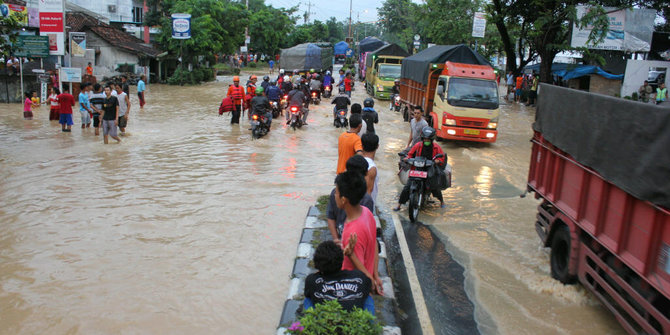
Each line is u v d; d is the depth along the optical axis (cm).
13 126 1612
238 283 542
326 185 951
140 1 5078
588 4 2020
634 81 2234
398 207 840
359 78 5088
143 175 1004
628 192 412
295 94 1652
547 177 627
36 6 3116
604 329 474
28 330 445
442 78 1564
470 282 569
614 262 453
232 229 704
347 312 349
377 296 480
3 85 2241
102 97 1454
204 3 3944
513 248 677
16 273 557
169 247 636
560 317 495
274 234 688
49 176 983
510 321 485
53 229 693
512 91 3088
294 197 866
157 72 3862
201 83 3931
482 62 1720
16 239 655
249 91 1809
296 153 1255
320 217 720
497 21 2462
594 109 490
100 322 461
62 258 598
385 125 1900
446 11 3797
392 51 3081
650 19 2066
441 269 604
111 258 600
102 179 965
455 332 463
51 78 2228
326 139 1479
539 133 681
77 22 3469
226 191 895
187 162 1130
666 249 370
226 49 4750
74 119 1811
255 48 6700
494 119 1453
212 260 599
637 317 407
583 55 2384
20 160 1121
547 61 2381
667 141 362
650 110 387
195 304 496
